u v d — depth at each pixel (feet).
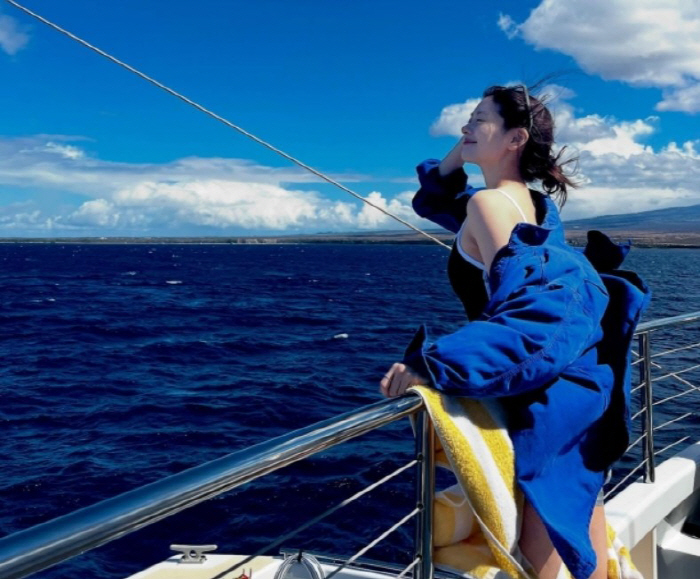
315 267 326.24
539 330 4.81
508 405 5.29
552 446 5.09
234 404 53.11
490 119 6.03
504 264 5.25
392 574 8.46
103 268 291.17
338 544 25.67
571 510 5.12
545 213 5.90
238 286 195.42
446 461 5.47
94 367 70.64
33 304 135.85
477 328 4.84
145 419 48.62
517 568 5.08
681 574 9.82
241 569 11.28
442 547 5.61
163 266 317.22
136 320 112.37
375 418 4.63
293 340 91.09
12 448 41.27
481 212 5.64
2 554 2.71
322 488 31.55
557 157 6.23
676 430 35.65
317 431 4.27
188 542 26.61
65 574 24.43
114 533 3.13
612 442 5.50
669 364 55.01
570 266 5.31
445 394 5.06
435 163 7.68
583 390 5.24
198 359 76.23
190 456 40.24
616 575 6.20
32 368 69.46
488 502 4.96
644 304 5.74
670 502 9.85
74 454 40.11
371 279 233.55
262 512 29.07
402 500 29.53
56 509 32.09
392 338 93.30
